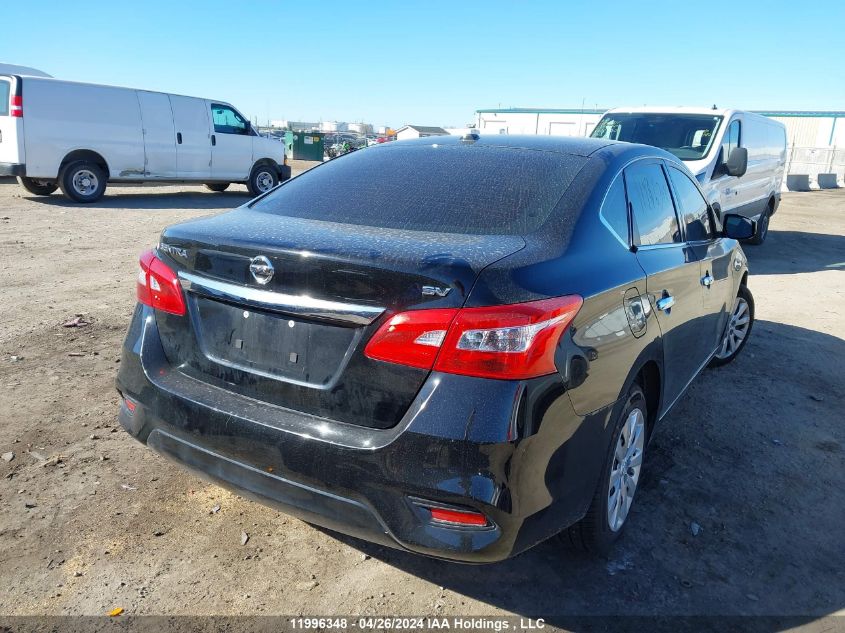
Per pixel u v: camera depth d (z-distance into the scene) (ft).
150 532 9.43
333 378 7.34
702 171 27.68
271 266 7.47
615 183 9.77
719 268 13.57
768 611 8.59
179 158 47.93
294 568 8.91
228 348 8.09
